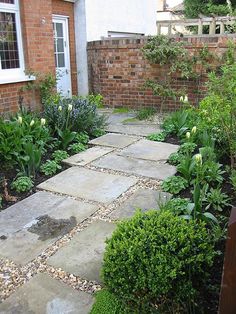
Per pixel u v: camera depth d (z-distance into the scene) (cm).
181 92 713
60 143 488
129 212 316
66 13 805
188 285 176
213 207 300
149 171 412
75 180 392
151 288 167
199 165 312
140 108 772
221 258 227
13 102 607
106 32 915
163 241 182
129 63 770
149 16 1130
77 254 254
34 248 264
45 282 225
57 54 809
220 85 337
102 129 594
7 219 309
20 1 598
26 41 617
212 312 187
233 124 352
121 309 188
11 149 400
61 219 307
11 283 226
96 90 845
